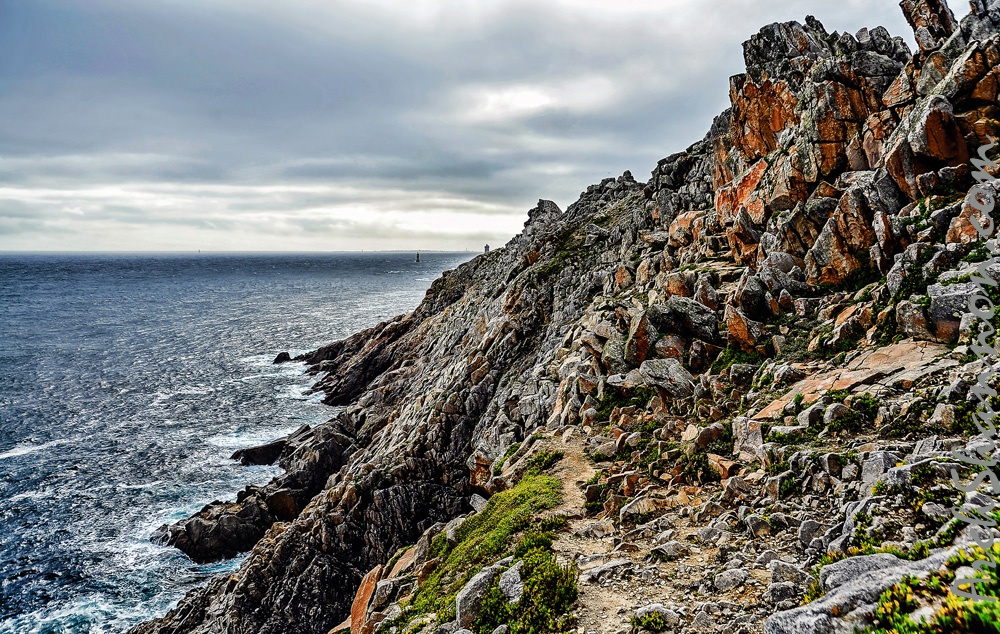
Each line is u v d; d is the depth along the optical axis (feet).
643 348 104.32
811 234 97.86
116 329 452.35
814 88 106.32
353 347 317.22
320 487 160.35
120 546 138.92
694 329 99.09
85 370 312.91
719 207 126.11
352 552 114.73
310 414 238.89
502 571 56.39
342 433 183.83
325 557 111.65
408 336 282.97
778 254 99.30
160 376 300.40
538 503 72.43
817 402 63.87
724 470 64.80
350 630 80.48
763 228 109.09
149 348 377.30
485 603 51.85
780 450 59.57
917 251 72.79
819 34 136.46
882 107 99.25
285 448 188.55
